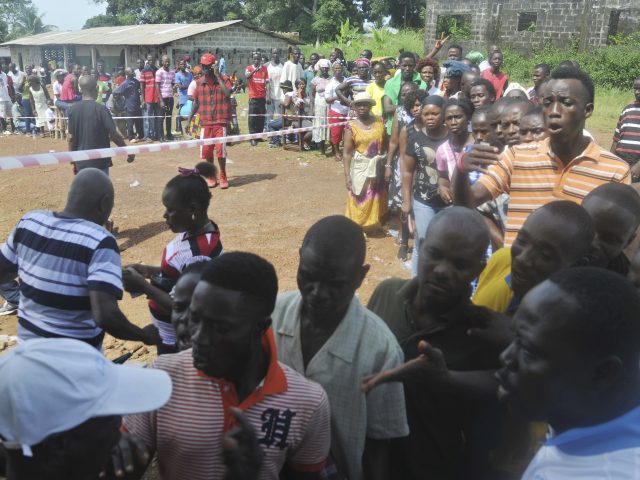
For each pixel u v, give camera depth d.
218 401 1.89
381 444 2.26
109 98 18.30
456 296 2.24
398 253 7.24
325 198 9.95
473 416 2.33
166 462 1.95
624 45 24.55
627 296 1.42
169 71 16.03
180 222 3.59
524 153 3.46
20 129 18.38
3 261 3.33
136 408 1.57
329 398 2.20
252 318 1.80
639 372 1.42
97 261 3.17
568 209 2.31
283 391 1.92
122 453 1.81
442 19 30.17
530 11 27.31
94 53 31.56
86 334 3.32
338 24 45.41
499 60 10.38
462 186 3.19
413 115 7.27
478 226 2.22
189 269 2.75
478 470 2.43
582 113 3.18
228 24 28.33
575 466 1.37
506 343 2.18
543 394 1.44
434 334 2.31
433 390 2.19
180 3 56.03
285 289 6.51
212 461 1.91
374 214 7.96
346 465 2.23
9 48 37.84
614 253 2.64
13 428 1.45
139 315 5.94
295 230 8.40
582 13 26.00
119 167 12.48
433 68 9.27
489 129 4.87
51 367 1.49
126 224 8.78
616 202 2.60
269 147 14.20
